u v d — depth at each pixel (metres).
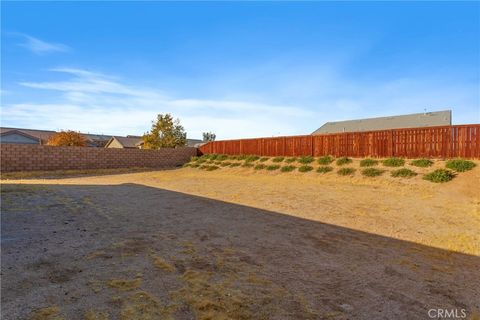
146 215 7.43
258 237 5.93
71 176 18.23
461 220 7.61
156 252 4.75
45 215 6.93
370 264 4.75
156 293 3.39
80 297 3.20
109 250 4.75
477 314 3.38
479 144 12.28
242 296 3.44
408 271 4.54
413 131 14.34
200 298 3.33
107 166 22.45
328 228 6.85
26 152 18.47
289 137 20.09
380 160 15.08
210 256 4.71
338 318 3.10
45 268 3.93
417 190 11.04
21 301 3.05
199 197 10.49
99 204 8.57
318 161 17.31
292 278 4.06
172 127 36.34
